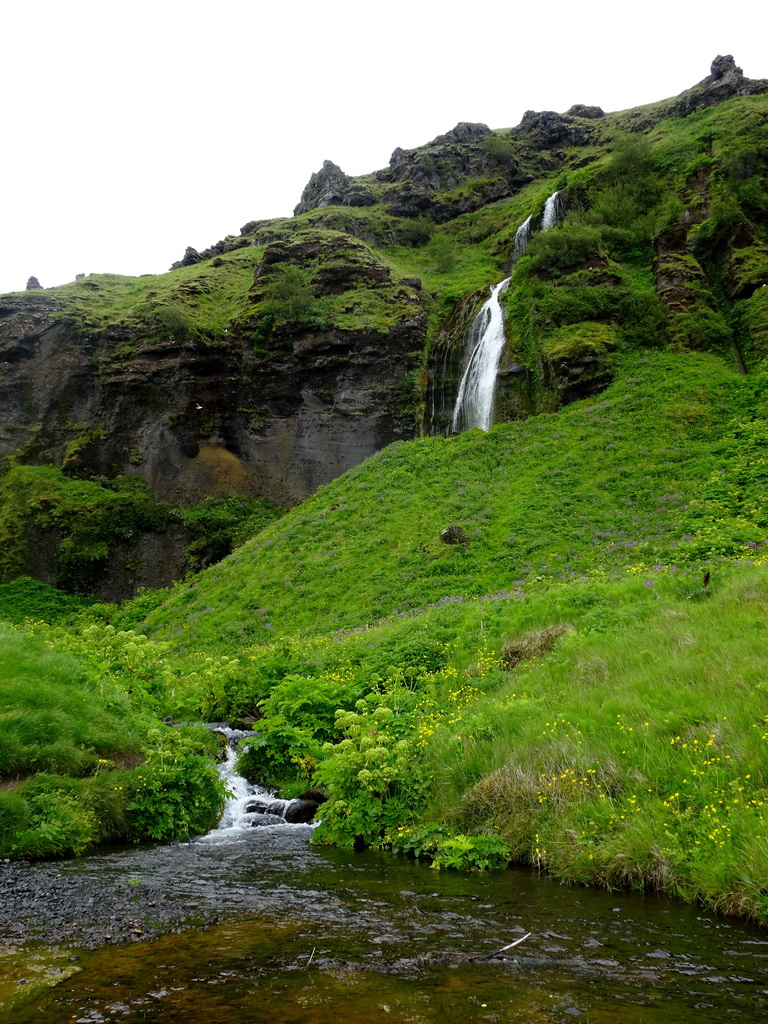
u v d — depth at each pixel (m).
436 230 73.81
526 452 32.88
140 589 40.81
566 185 56.94
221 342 49.75
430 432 45.50
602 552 23.19
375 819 8.73
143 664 15.30
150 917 5.65
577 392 36.81
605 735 8.29
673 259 42.91
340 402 47.09
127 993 4.09
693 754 7.30
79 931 5.30
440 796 8.69
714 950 4.84
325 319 49.53
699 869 5.99
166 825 9.14
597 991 4.14
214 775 10.42
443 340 49.22
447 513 29.73
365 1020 3.73
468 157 83.00
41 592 40.50
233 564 32.34
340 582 27.03
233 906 5.96
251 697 15.88
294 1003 3.95
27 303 53.91
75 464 46.50
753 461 26.22
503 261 63.16
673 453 28.86
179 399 47.41
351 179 87.75
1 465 47.84
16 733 9.45
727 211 42.19
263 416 48.38
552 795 7.61
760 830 5.97
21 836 8.00
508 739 9.02
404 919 5.54
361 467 38.06
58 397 49.38
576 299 41.31
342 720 10.20
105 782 9.34
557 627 13.84
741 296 38.72
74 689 11.32
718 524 22.05
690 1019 3.78
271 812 10.63
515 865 7.30
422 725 10.52
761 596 12.17
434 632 16.47
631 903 5.93
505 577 23.22
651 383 34.72
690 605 13.16
